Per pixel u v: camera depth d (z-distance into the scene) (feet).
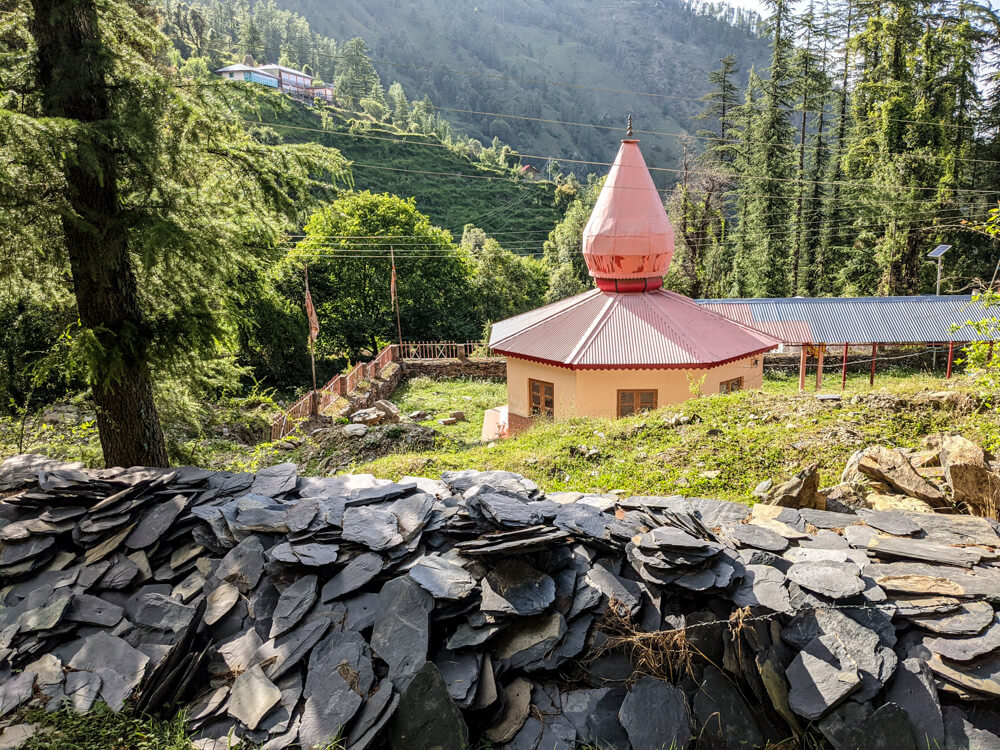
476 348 127.65
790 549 18.76
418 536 19.56
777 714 15.33
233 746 15.06
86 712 15.78
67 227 27.91
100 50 27.02
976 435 36.06
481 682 15.92
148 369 30.99
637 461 40.88
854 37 183.62
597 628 17.29
